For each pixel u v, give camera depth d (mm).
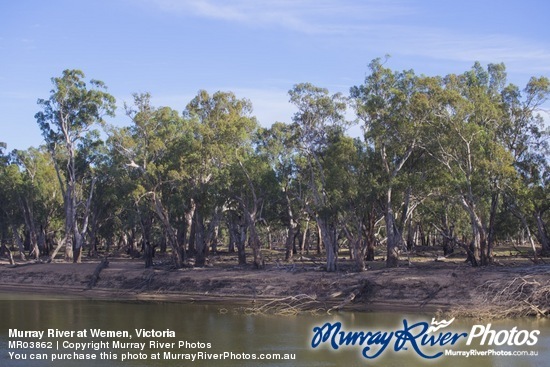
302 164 63062
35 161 89875
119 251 99312
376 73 53188
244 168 59500
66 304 52531
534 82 54219
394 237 54438
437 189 55094
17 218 87500
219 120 62875
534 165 55031
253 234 60500
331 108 56250
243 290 54781
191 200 63781
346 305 47688
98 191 80438
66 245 78125
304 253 88375
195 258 68188
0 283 69625
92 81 76500
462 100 49094
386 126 51875
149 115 64438
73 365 31578
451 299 45406
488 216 58531
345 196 53250
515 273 45750
